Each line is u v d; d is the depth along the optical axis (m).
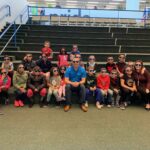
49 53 5.79
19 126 3.53
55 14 12.47
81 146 2.96
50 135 3.25
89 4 22.59
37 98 4.55
